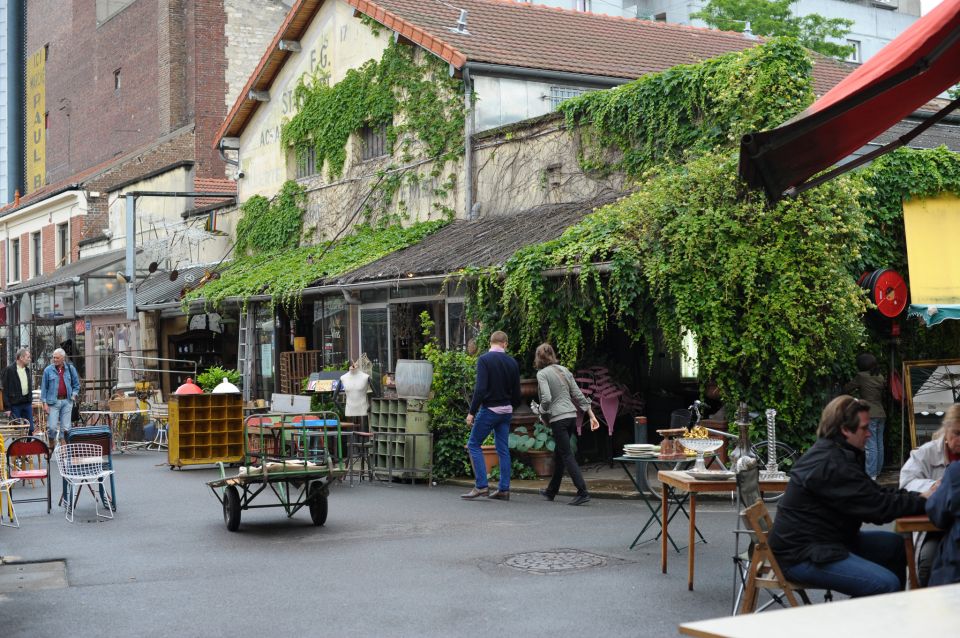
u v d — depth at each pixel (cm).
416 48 2138
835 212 1282
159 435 2198
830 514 623
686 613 730
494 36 2144
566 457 1273
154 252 3092
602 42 2283
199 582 881
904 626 356
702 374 1302
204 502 1381
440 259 1712
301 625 727
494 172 1931
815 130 793
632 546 963
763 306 1270
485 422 1329
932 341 1472
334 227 2400
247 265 2561
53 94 5053
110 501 1391
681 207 1315
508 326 1538
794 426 1293
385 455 1597
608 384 1577
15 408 2016
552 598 783
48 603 816
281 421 1480
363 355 1827
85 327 3170
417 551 988
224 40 3841
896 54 723
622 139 1661
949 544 585
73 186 3678
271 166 2659
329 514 1255
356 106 2308
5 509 1348
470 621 722
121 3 4522
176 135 3766
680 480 806
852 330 1276
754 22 3428
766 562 640
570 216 1631
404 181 2167
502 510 1238
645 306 1356
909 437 1420
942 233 1400
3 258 4403
